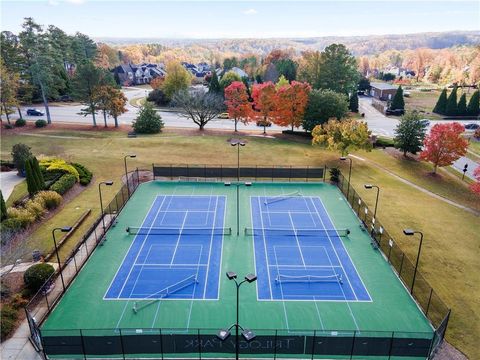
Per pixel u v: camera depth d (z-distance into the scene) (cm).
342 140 5712
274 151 6253
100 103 7588
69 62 12762
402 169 5712
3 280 2789
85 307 2659
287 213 4144
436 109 10206
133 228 3725
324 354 2225
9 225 3338
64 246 3362
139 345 2206
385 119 9462
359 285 2942
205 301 2739
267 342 2206
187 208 4241
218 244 3509
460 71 16150
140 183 4903
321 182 5047
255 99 7394
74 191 4519
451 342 2400
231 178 5069
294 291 2858
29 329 2417
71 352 2195
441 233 3788
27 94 8219
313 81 10869
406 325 2530
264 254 3356
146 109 7362
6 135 6831
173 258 3275
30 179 4056
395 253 3378
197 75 18600
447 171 5853
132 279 2980
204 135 7181
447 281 3011
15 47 8144
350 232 3741
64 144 6375
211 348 2228
